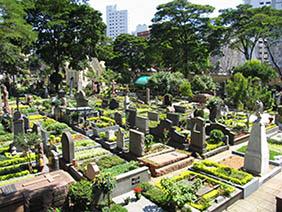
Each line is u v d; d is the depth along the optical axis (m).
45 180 10.38
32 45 42.38
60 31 41.88
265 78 35.59
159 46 48.38
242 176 12.24
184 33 47.50
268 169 13.59
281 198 9.68
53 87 43.47
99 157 15.25
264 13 41.38
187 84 36.09
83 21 41.72
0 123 21.39
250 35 42.12
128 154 15.41
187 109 29.45
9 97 36.19
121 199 10.66
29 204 9.24
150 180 12.50
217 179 12.28
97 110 25.70
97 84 42.97
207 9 45.38
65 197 10.07
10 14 32.16
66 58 45.56
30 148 14.56
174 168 14.02
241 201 11.14
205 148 16.25
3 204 8.69
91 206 9.74
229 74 47.78
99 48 51.97
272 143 18.62
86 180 11.15
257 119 13.17
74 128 21.12
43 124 21.22
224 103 27.45
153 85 37.53
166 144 17.78
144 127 19.88
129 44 61.84
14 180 12.11
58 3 41.81
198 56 47.81
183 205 9.60
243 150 16.80
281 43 50.94
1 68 42.28
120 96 37.91
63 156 14.23
